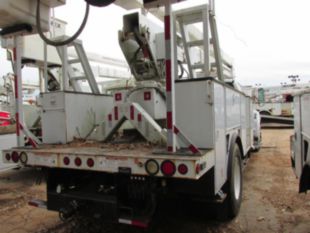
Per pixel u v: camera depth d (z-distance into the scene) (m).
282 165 7.11
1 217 3.89
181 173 2.34
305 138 3.33
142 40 3.87
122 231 3.36
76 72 5.36
